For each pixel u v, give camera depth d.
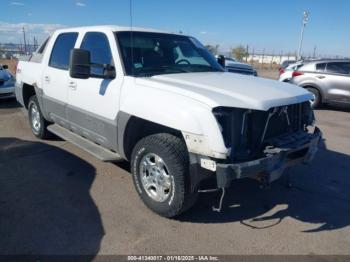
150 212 3.75
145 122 3.82
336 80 10.79
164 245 3.18
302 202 4.18
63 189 4.25
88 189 4.27
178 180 3.34
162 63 4.31
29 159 5.25
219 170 3.06
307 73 11.27
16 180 4.48
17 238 3.21
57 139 6.26
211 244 3.22
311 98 3.93
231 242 3.27
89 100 4.37
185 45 4.85
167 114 3.30
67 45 5.07
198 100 3.16
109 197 4.07
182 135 3.45
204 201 4.07
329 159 5.80
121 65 3.97
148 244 3.19
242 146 3.27
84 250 3.07
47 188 4.27
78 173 4.76
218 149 3.01
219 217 3.72
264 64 52.59
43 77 5.52
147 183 3.74
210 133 3.03
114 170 4.89
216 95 3.22
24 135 6.55
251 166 3.10
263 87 3.71
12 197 4.01
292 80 11.68
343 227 3.63
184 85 3.54
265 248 3.20
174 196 3.42
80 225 3.46
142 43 4.33
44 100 5.58
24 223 3.47
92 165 5.06
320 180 4.87
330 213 3.93
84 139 4.90
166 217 3.62
